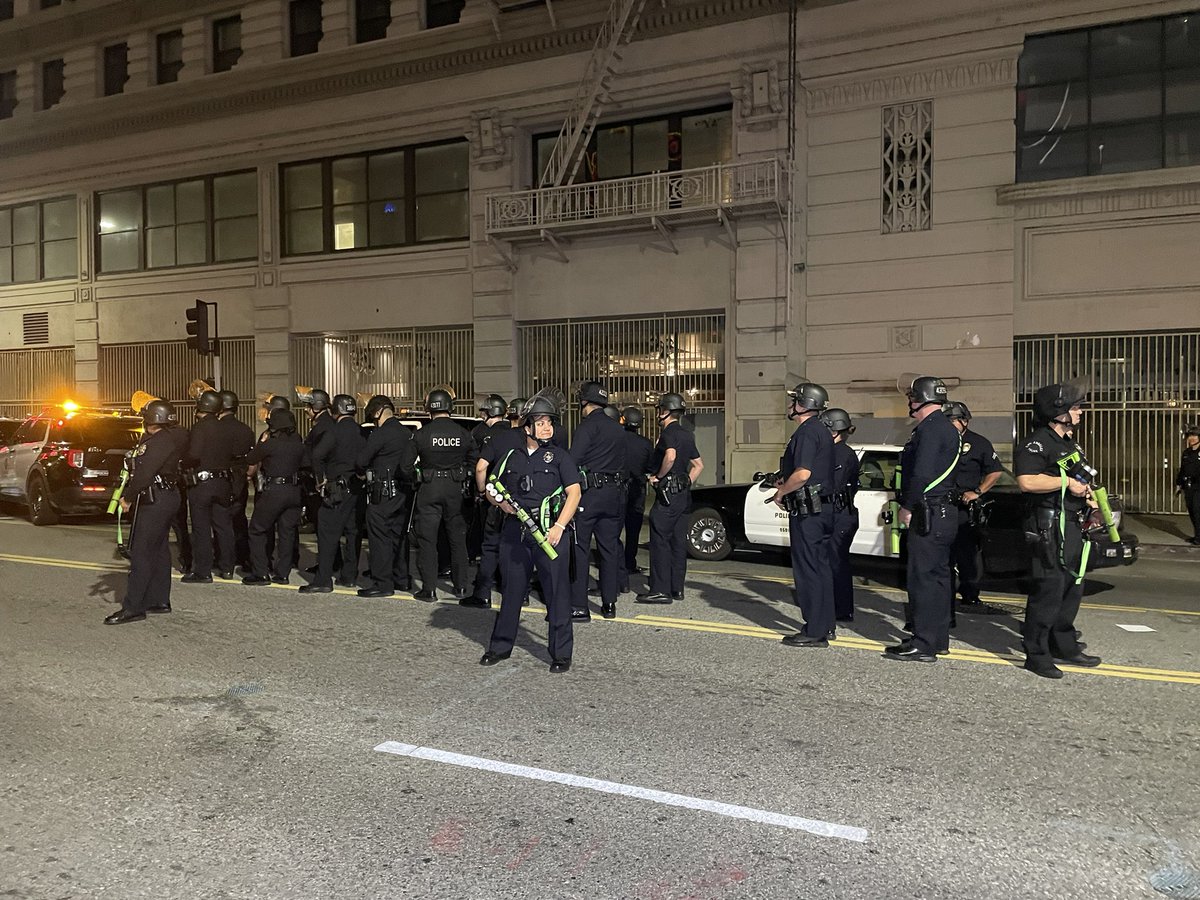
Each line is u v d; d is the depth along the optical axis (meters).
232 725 4.53
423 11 17.70
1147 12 12.95
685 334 16.03
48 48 21.58
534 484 5.43
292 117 19.05
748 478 15.22
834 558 6.92
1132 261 13.13
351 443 7.98
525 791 3.75
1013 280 13.74
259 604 7.47
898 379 14.12
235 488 8.79
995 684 5.28
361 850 3.24
